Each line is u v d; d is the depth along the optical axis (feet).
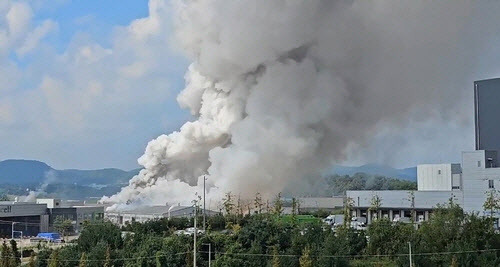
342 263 159.94
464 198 276.82
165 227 237.86
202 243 171.83
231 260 159.94
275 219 224.94
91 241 186.91
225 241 176.14
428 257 161.07
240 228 195.00
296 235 172.96
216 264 159.74
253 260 161.89
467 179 276.41
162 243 173.27
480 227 167.73
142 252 167.84
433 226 171.53
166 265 163.12
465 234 167.53
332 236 173.06
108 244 182.19
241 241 175.32
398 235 172.96
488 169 271.28
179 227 246.88
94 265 167.53
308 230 179.63
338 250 162.81
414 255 159.02
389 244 171.73
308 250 156.66
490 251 160.15
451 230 168.45
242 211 287.07
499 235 169.99
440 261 159.43
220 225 247.70
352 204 284.61
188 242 173.37
